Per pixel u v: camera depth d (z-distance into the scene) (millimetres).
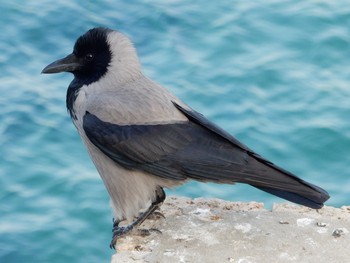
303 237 8648
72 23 21797
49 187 17359
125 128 8820
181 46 21031
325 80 19891
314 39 21203
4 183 17484
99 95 9062
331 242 8578
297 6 22344
